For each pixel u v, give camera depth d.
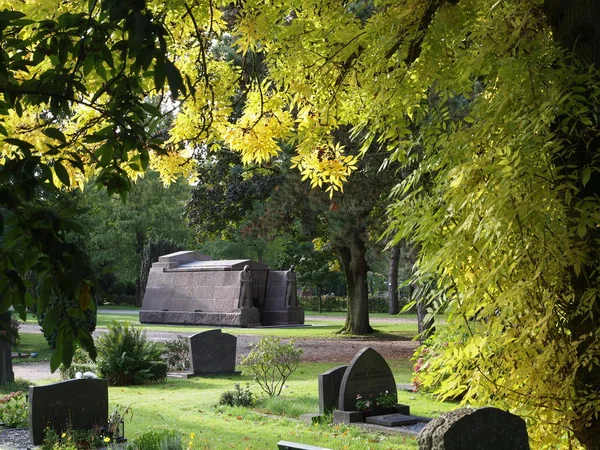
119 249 69.12
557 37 5.49
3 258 2.63
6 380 18.89
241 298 41.03
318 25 7.35
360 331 35.09
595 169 4.57
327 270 61.22
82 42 3.07
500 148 4.76
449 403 14.27
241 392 14.88
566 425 4.95
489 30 5.22
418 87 6.64
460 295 5.14
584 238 4.87
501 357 5.13
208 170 30.06
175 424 12.37
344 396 12.56
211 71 8.13
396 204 5.77
